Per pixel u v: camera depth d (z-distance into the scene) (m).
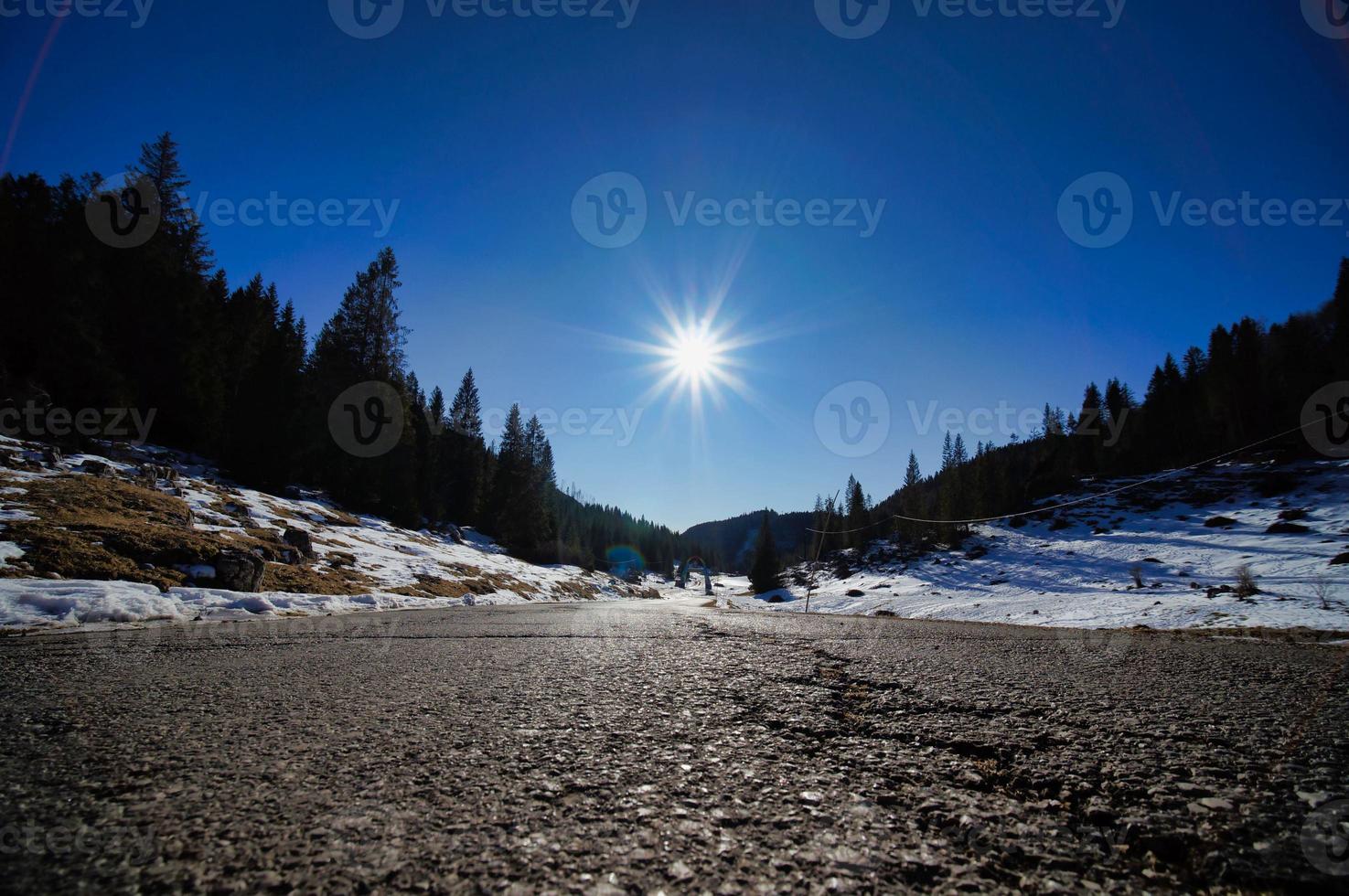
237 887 1.11
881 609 27.80
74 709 2.58
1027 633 8.48
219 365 29.44
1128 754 2.01
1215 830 1.40
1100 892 1.16
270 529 17.22
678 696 3.00
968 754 2.06
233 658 4.29
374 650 4.86
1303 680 3.44
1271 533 31.66
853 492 68.88
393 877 1.17
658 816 1.51
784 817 1.52
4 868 1.15
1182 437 55.06
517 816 1.48
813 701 2.90
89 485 13.63
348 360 33.47
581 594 33.81
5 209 22.34
